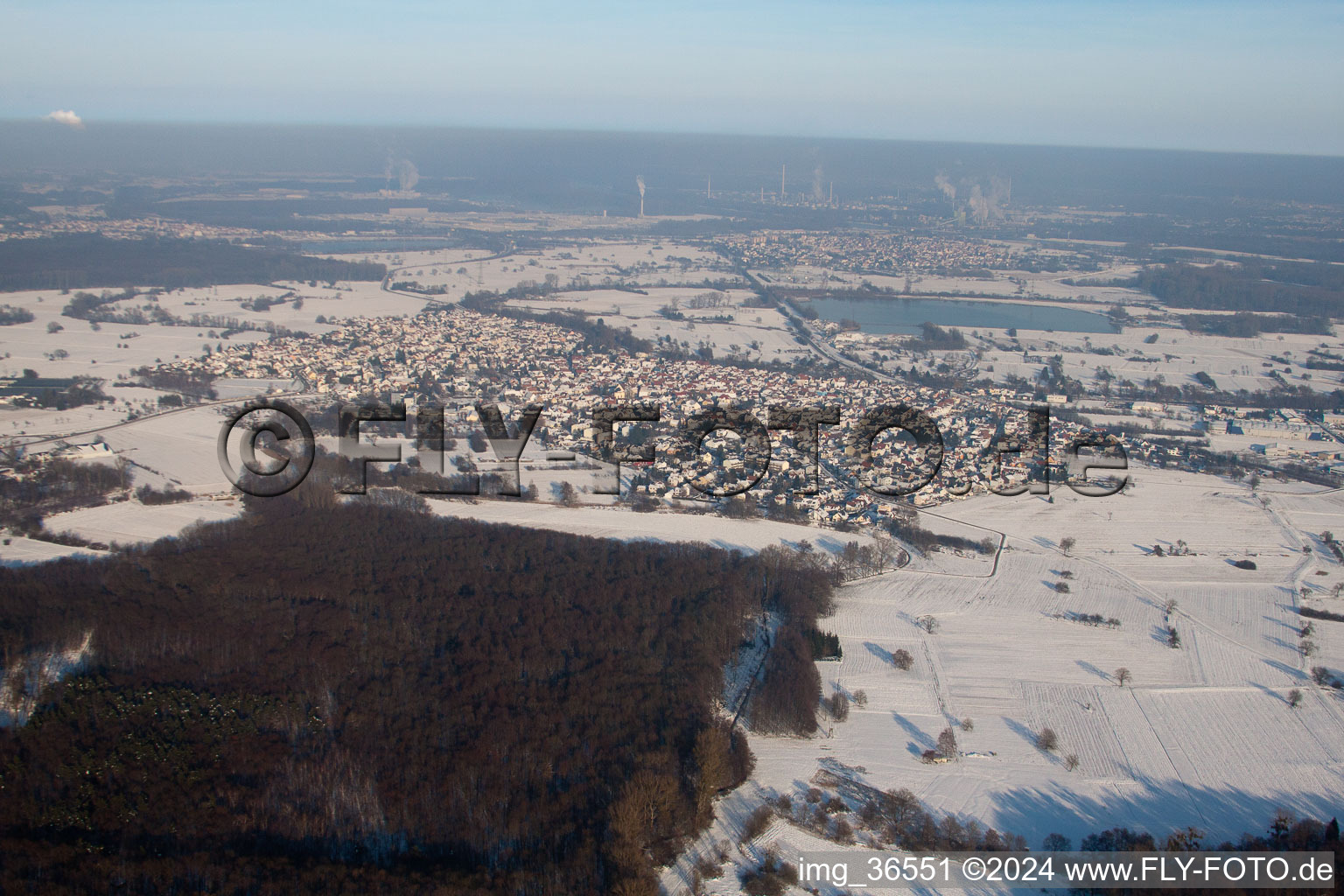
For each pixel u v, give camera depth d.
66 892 187.25
